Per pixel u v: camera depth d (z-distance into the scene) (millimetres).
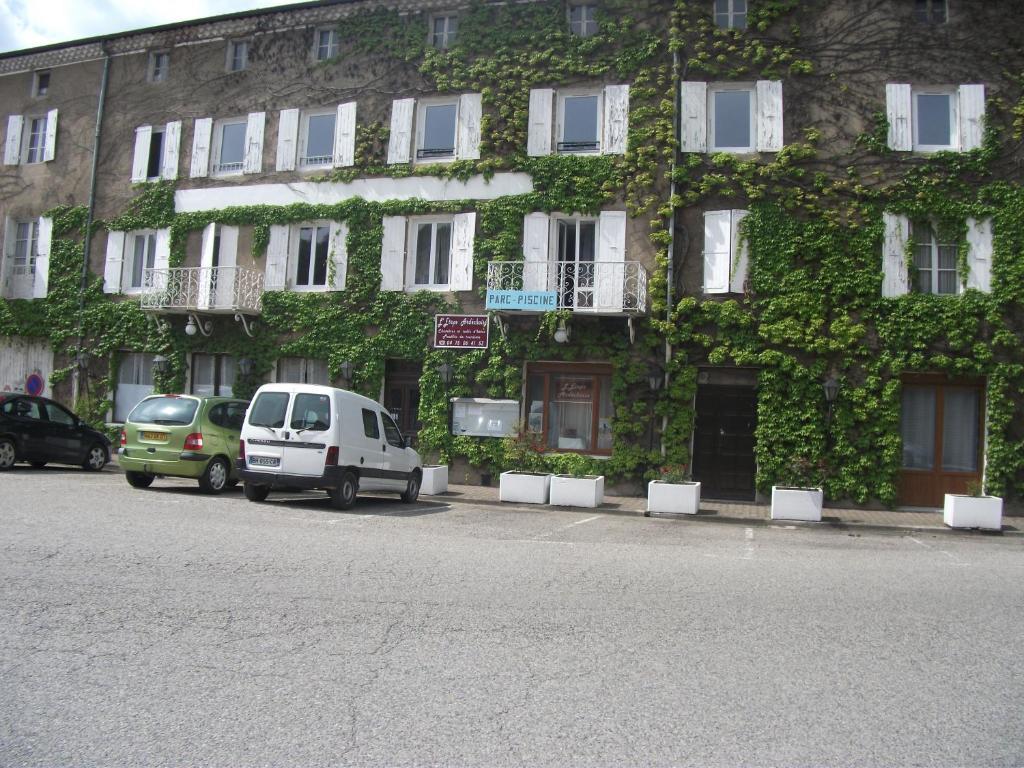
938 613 7172
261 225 21625
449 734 4168
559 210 19094
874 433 16969
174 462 14102
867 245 17266
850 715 4629
